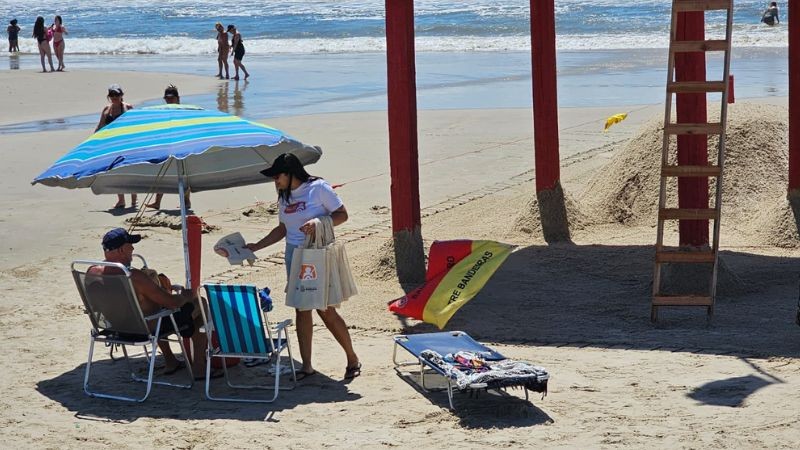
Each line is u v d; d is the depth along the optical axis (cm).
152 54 5706
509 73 4078
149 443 835
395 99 1291
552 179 1553
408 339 996
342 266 980
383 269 1333
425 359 928
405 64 1281
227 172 1153
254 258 1003
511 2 7506
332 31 6450
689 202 1244
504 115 2884
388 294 1270
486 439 817
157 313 959
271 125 2780
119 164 942
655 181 1627
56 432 865
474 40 5616
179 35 6575
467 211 1741
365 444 816
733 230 1542
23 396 960
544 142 1542
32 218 1759
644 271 1353
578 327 1134
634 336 1097
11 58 5509
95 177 1090
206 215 1767
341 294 975
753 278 1298
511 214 1688
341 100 3347
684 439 801
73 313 1244
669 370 973
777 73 3672
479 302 1245
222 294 909
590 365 998
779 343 1043
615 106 3019
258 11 7719
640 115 2802
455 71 4238
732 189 1612
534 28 1518
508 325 1146
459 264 1151
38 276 1412
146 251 1534
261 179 1167
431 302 1122
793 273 1320
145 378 1012
